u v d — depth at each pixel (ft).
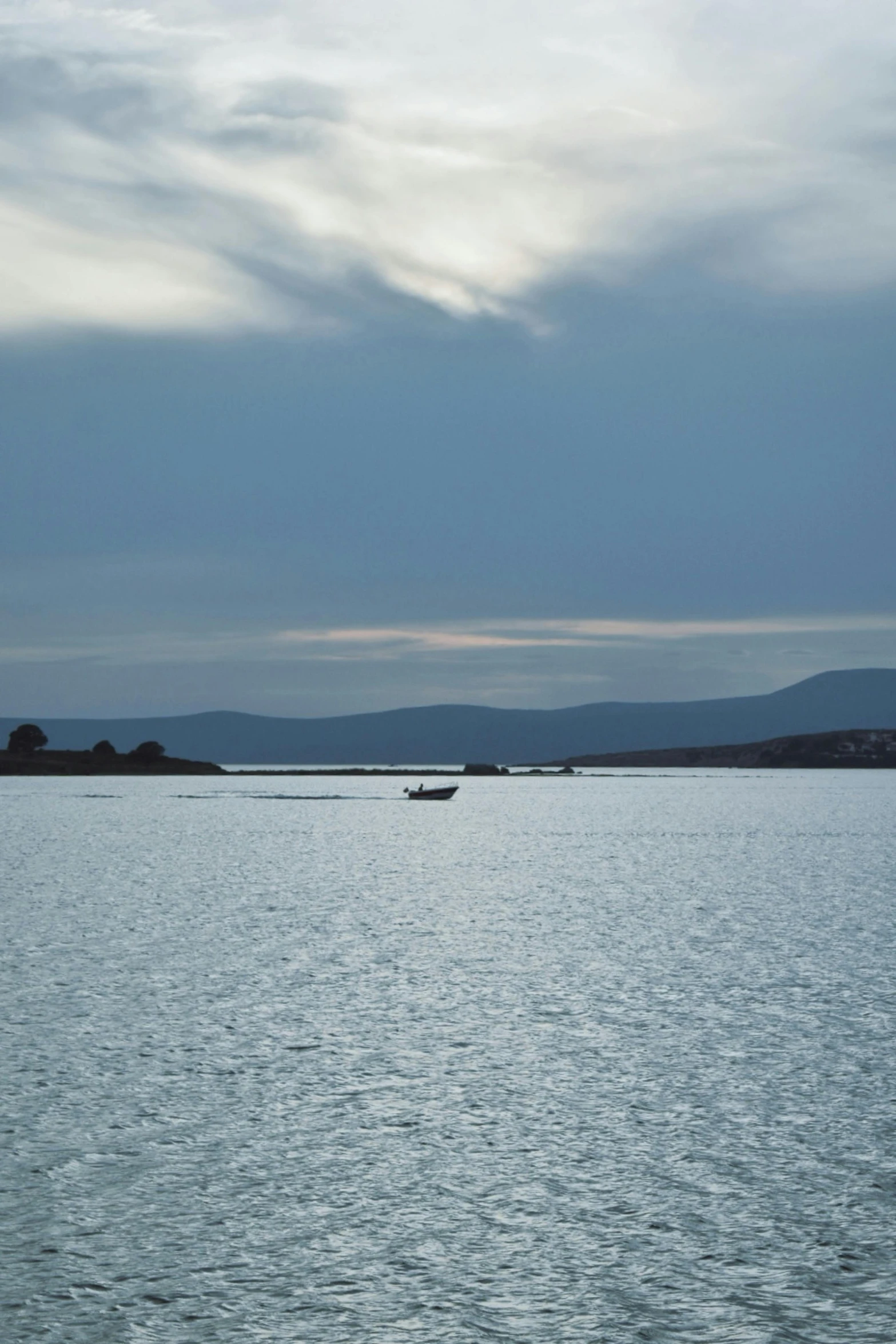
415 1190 67.46
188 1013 110.22
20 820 474.90
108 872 265.75
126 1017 108.27
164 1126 77.41
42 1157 71.67
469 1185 68.18
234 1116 79.41
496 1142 75.05
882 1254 60.13
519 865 292.20
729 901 212.43
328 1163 71.15
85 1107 81.05
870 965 139.44
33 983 125.08
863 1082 87.97
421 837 404.36
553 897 217.77
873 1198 66.59
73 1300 54.90
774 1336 52.49
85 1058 93.30
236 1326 52.80
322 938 161.38
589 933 167.73
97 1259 58.75
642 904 207.00
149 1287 56.13
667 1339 52.26
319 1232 61.93
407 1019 108.17
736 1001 117.08
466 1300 55.36
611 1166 71.15
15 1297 55.06
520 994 120.47
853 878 258.16
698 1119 79.51
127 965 136.98
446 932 168.76
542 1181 68.74
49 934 163.73
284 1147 73.61
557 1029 104.37
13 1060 92.63
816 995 120.47
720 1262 59.16
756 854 329.31
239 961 140.77
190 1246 60.29
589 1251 60.18
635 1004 115.65
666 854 332.19
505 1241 61.26
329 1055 94.99
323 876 258.78
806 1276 57.82
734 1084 87.51
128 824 458.50
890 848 357.20
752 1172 70.38
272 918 183.93
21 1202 65.16
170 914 188.34
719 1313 54.44
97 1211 64.13
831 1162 71.82
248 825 457.68
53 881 242.17
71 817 499.10
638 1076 89.40
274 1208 64.75
